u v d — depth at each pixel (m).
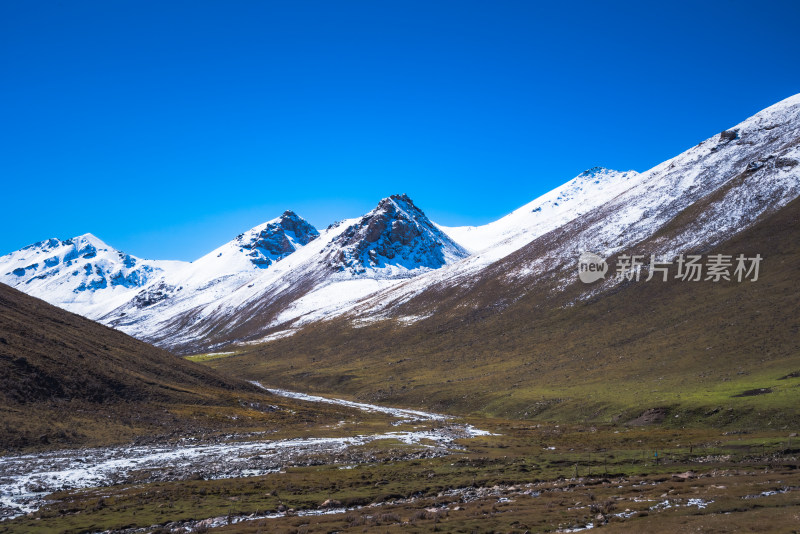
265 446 80.00
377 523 38.72
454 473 59.97
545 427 98.38
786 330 118.00
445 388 151.00
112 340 129.50
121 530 39.66
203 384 126.06
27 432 72.06
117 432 81.62
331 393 177.75
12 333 97.88
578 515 37.19
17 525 40.34
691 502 37.34
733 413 81.56
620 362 135.00
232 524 40.12
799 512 31.45
